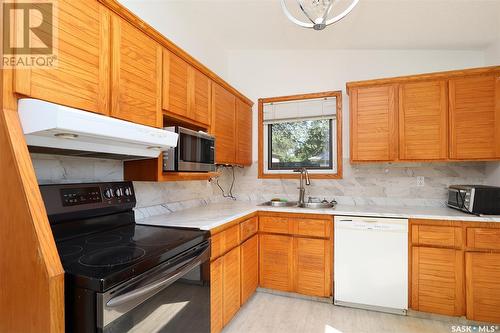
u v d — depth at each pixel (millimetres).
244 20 2564
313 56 3105
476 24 2232
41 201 872
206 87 2172
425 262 2145
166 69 1671
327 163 3070
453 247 2082
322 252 2414
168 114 1723
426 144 2377
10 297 867
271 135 3297
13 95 912
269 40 2953
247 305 2381
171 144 1467
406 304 2176
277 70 3242
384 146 2492
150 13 2047
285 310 2291
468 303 2043
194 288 1424
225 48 3244
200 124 2115
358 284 2305
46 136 1017
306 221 2471
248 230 2387
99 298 828
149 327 1048
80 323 850
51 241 843
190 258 1335
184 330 1317
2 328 882
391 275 2221
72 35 1084
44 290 799
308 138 3150
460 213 2201
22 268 843
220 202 3100
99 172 1625
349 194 2910
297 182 3135
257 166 3287
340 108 2953
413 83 2420
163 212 2154
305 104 3107
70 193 1326
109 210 1530
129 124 1197
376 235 2260
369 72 2908
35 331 817
